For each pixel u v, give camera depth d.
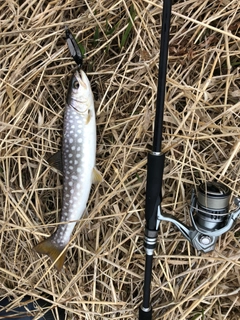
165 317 0.54
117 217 0.53
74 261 0.56
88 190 0.50
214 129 0.49
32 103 0.51
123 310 0.55
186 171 0.51
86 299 0.56
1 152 0.52
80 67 0.45
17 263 0.56
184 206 0.52
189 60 0.48
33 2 0.48
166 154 0.51
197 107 0.47
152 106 0.49
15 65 0.49
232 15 0.47
